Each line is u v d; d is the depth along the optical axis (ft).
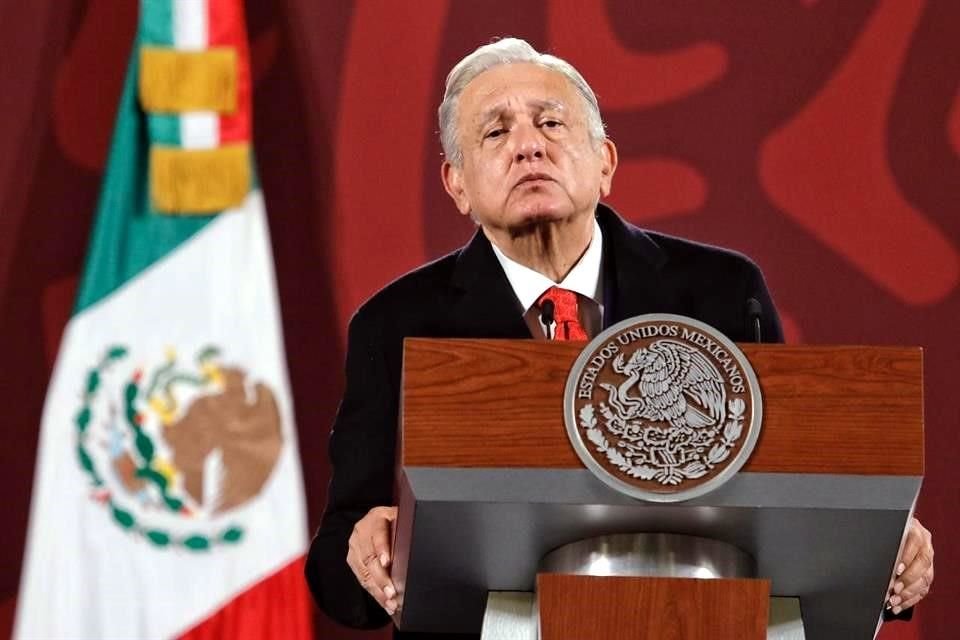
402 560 23.48
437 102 50.52
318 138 50.14
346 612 28.73
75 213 49.44
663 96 50.21
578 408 21.20
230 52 48.37
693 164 49.83
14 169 49.55
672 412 21.16
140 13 48.62
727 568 22.17
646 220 49.60
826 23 50.34
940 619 46.60
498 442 21.21
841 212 49.37
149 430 45.98
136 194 48.03
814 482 21.07
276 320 47.03
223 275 47.26
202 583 45.32
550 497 21.12
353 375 30.35
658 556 21.97
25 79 50.06
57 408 46.03
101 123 50.03
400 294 30.50
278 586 45.42
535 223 29.50
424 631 25.52
